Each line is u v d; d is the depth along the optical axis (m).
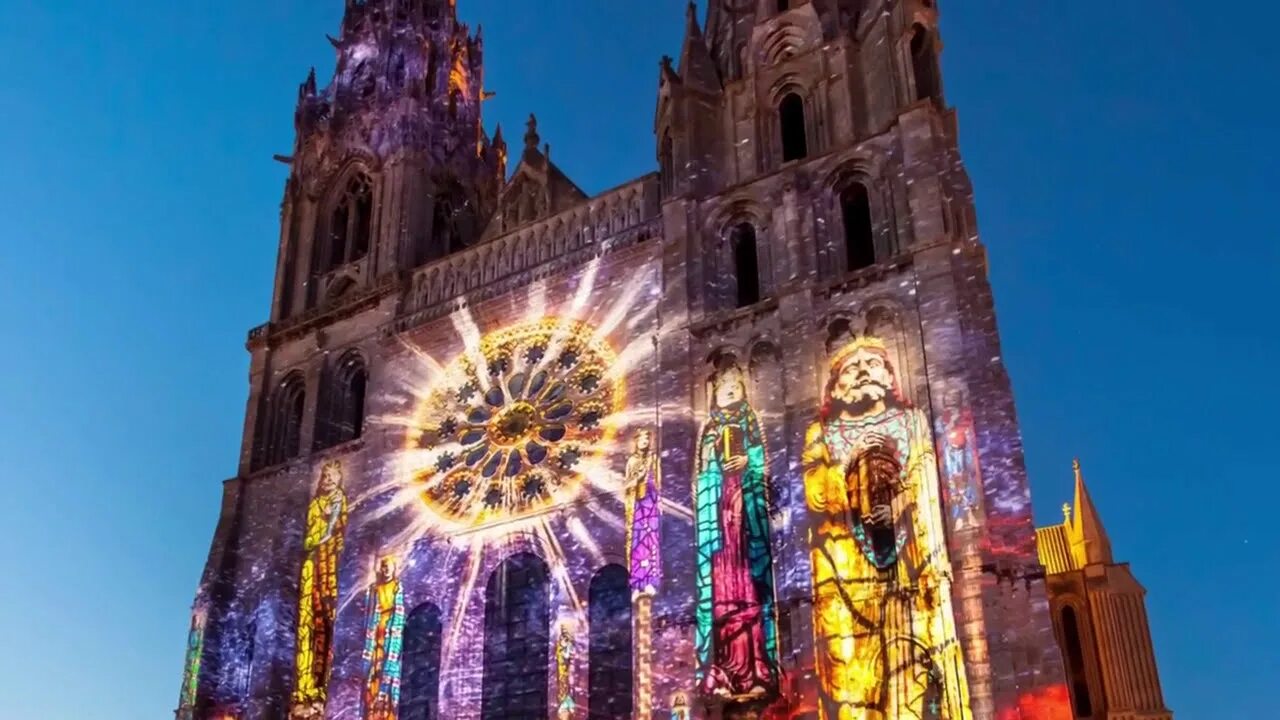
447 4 82.50
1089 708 70.19
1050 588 73.75
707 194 57.72
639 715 47.12
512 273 62.62
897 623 43.75
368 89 78.38
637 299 57.16
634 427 54.12
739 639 46.44
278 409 69.19
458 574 56.00
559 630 51.50
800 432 48.81
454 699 53.12
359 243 74.00
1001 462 44.78
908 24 56.19
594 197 61.44
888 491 46.72
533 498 55.66
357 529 59.59
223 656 61.91
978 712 40.66
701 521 49.62
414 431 60.97
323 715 56.78
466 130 78.12
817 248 53.09
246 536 64.94
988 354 47.88
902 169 52.56
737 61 61.91
